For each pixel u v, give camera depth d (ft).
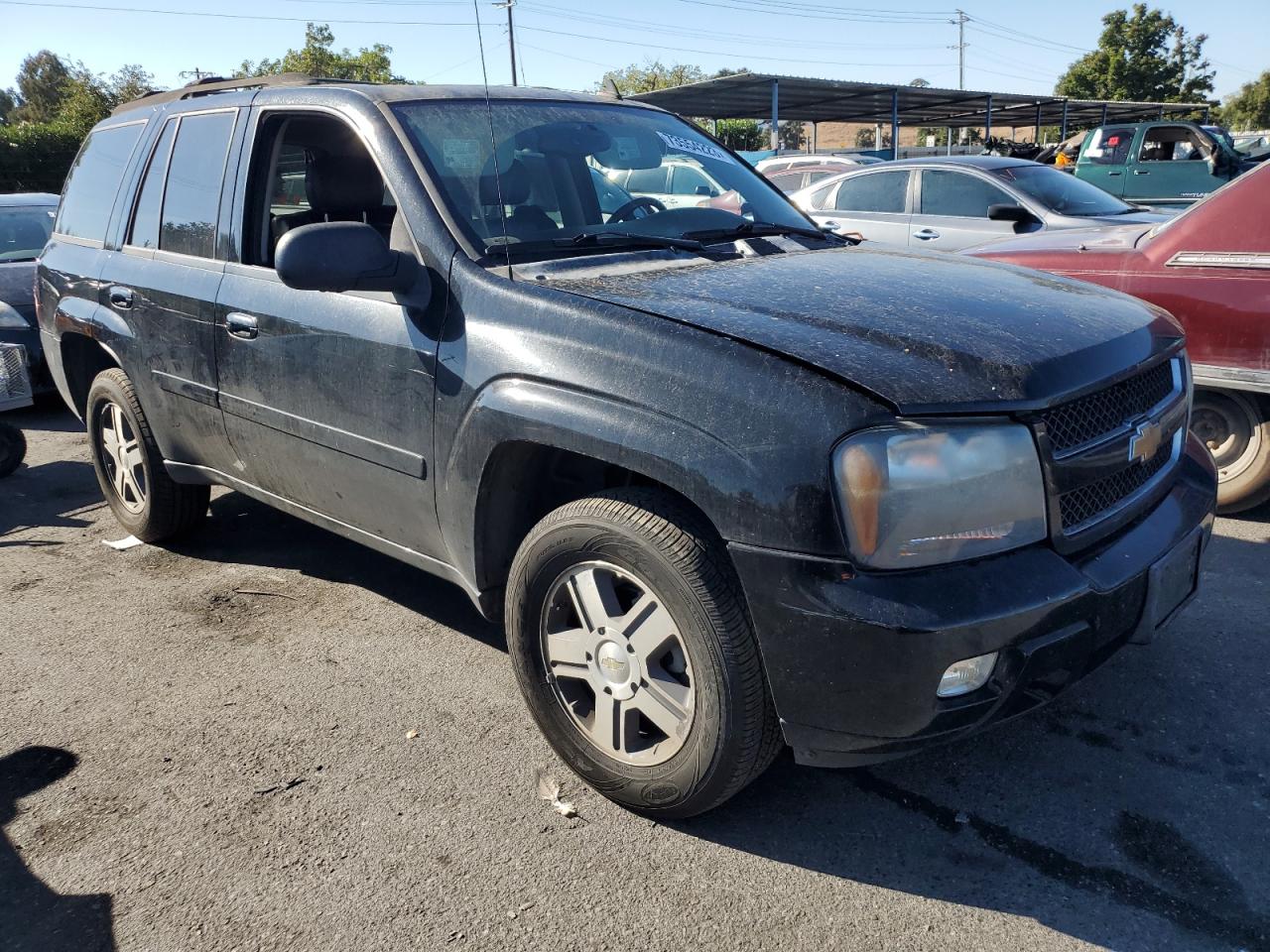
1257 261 13.75
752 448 7.19
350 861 8.28
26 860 8.39
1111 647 8.00
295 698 10.88
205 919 7.67
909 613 6.85
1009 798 8.88
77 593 13.88
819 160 47.03
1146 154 49.14
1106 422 8.08
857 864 8.12
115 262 13.99
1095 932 7.32
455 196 9.94
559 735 9.02
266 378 11.25
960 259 11.00
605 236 10.21
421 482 9.70
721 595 7.50
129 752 9.93
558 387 8.30
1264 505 16.06
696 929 7.45
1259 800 8.72
